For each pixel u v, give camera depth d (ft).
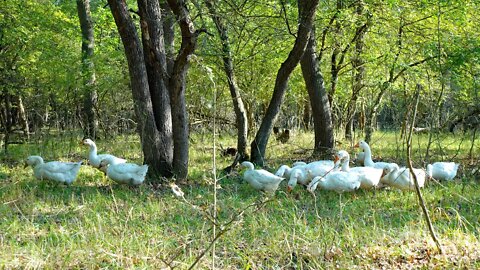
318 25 57.72
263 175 36.58
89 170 47.52
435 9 53.57
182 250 24.16
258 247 24.59
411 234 25.52
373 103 73.72
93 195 35.68
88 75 64.85
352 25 56.80
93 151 42.70
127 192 37.37
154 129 42.29
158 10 43.68
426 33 57.62
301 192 37.06
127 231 26.99
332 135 53.78
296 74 71.00
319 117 53.36
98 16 85.05
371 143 66.54
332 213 30.55
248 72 69.10
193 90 66.90
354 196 35.55
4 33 66.85
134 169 38.96
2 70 69.15
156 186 40.01
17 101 84.79
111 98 74.43
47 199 34.99
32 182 40.47
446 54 50.62
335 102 74.54
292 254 23.90
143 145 42.50
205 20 56.70
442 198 33.68
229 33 57.88
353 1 57.77
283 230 26.08
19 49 68.74
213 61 55.11
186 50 41.32
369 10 55.16
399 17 55.72
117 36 83.51
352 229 26.17
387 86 57.98
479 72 54.65
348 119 71.87
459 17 52.75
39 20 70.59
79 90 65.51
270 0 54.54
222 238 25.50
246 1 50.24
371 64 61.57
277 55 62.85
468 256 22.79
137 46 41.65
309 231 25.95
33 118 70.69
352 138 64.75
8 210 31.78
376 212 30.94
